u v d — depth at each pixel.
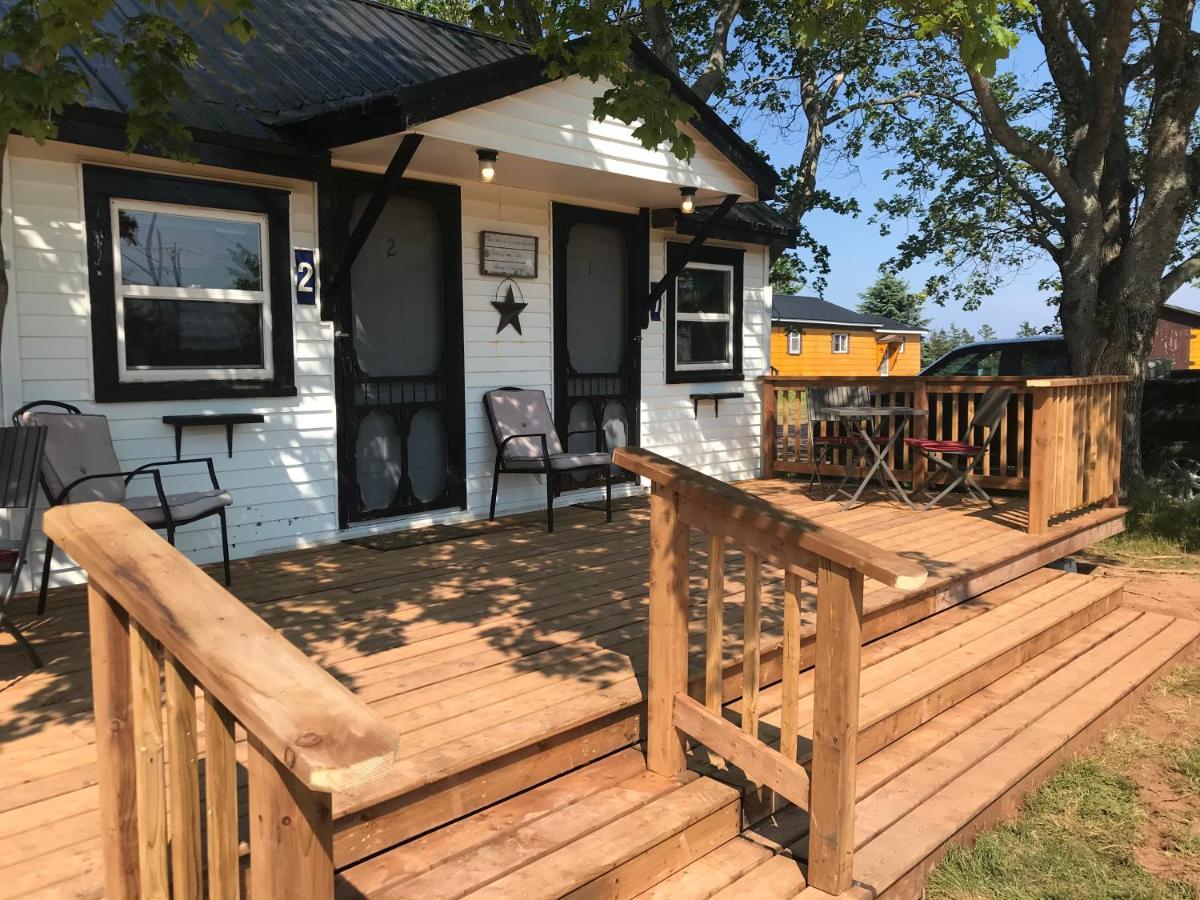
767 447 9.02
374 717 1.29
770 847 2.85
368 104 4.84
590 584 4.76
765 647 3.71
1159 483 8.77
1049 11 9.23
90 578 1.71
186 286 5.09
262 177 5.33
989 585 5.30
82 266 4.69
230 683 1.35
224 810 1.53
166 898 1.71
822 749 2.52
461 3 16.11
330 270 5.66
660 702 2.97
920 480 7.70
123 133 4.61
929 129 14.50
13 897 1.99
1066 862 3.09
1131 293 8.56
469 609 4.27
